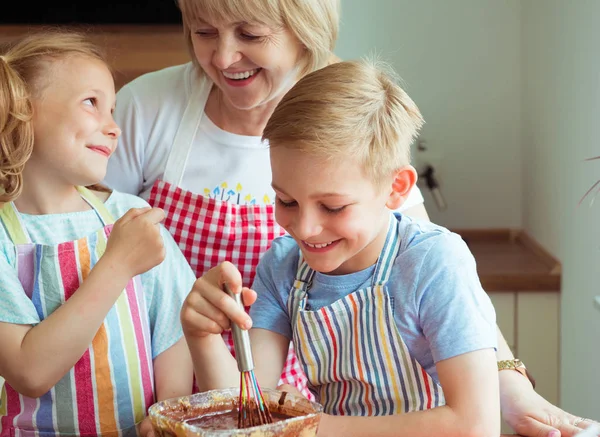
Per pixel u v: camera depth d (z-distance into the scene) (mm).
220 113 1531
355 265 1188
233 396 1030
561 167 2311
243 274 1521
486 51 2801
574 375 2193
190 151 1540
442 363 1102
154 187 1547
